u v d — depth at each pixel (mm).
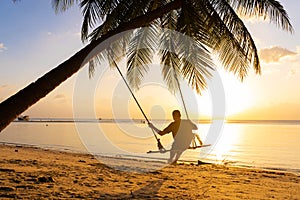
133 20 4574
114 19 7453
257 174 9906
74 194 5805
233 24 7922
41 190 6008
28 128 61844
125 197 5730
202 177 8562
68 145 25016
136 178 7938
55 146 23953
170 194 6121
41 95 3553
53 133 44281
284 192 6887
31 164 9891
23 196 5484
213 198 5914
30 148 19531
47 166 9562
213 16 7500
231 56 8641
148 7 7867
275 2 7910
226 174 9523
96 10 8133
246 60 8516
